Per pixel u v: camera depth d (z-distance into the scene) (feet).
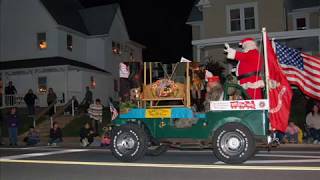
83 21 127.24
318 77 36.17
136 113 34.76
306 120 55.47
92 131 59.98
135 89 35.24
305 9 97.25
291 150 45.06
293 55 36.24
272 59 32.12
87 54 124.77
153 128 34.35
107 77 124.57
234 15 94.48
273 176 26.27
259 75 33.86
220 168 29.66
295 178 25.52
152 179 26.40
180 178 26.43
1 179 27.99
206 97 33.76
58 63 105.40
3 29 116.26
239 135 30.94
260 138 31.09
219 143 31.42
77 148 50.78
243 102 31.37
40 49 112.88
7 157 39.45
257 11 92.53
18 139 73.67
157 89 34.32
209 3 95.86
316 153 39.65
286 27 95.45
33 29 113.60
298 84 35.88
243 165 30.83
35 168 32.01
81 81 111.04
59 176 28.37
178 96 33.78
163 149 38.19
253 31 92.58
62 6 122.93
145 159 35.73
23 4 114.42
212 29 96.07
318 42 85.81
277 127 31.37
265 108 30.81
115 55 130.11
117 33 131.85
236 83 34.60
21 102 102.27
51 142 62.75
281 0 90.79
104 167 31.48
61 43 113.19
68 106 88.69
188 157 37.11
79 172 29.63
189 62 34.40
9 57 115.44
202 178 26.22
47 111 84.07
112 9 128.98
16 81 111.34
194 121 33.06
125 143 34.22
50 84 109.19
